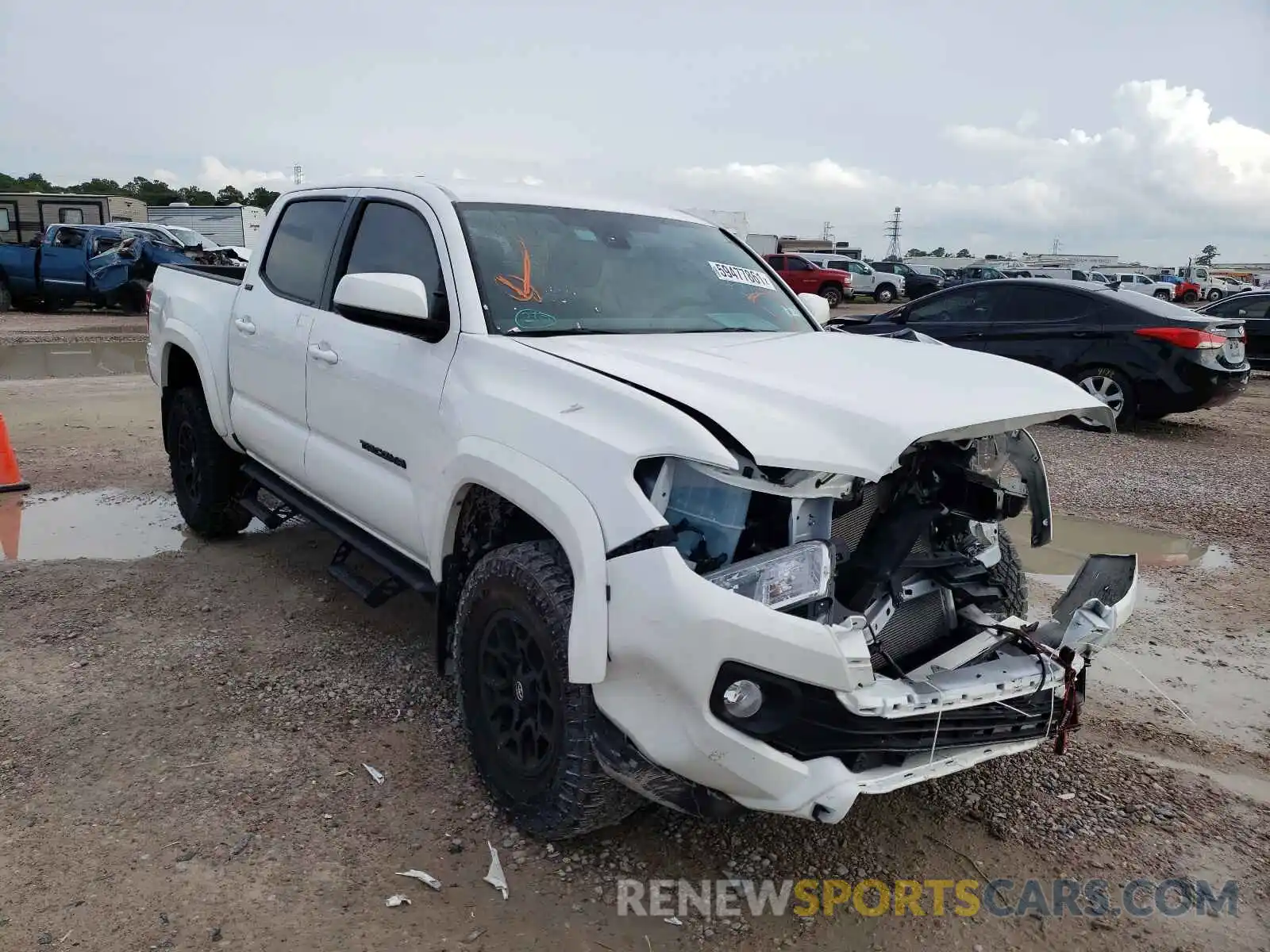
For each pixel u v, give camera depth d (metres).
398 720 3.65
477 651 3.04
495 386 3.05
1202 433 10.46
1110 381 10.25
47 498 6.52
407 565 3.68
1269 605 5.18
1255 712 4.00
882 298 40.22
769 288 4.34
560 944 2.54
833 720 2.42
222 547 5.59
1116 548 6.17
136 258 19.56
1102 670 4.38
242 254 19.77
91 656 4.09
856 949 2.58
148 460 7.63
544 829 2.83
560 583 2.72
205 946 2.46
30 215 30.16
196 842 2.88
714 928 2.63
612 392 2.70
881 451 2.39
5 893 2.62
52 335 16.33
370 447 3.69
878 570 2.70
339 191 4.34
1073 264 79.69
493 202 3.78
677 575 2.38
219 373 4.96
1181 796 3.36
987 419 2.54
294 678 3.97
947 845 3.04
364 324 3.72
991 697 2.65
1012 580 3.58
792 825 3.11
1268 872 2.96
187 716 3.62
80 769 3.25
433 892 2.71
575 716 2.64
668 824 3.07
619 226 4.09
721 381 2.74
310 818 3.02
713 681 2.36
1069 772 3.49
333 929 2.55
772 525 2.56
